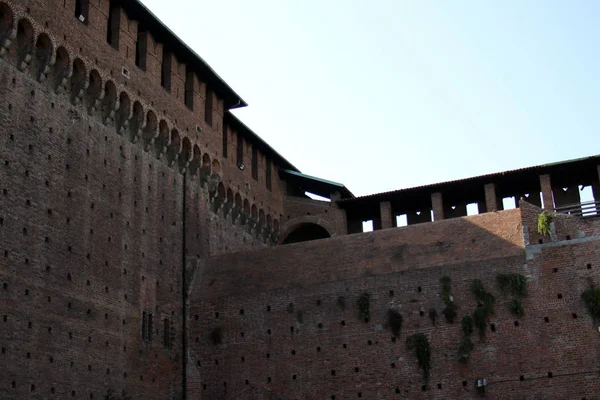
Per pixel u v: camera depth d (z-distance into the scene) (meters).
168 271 53.84
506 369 45.94
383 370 48.44
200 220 59.12
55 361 41.56
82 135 47.44
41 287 41.69
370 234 53.84
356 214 72.81
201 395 52.16
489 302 47.41
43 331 41.16
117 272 48.28
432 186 64.19
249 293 53.56
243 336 52.53
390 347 48.75
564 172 61.94
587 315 45.31
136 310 49.41
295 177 73.31
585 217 48.00
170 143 56.19
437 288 49.03
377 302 50.09
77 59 47.09
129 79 51.91
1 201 40.12
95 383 44.25
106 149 49.50
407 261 50.84
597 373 44.09
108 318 46.53
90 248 46.22
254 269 55.41
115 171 49.97
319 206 71.31
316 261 53.78
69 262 44.19
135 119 52.66
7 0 41.91
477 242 50.06
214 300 54.25
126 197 50.66
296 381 50.16
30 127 43.22
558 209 54.75
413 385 47.50
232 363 52.12
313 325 51.03
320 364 49.97
